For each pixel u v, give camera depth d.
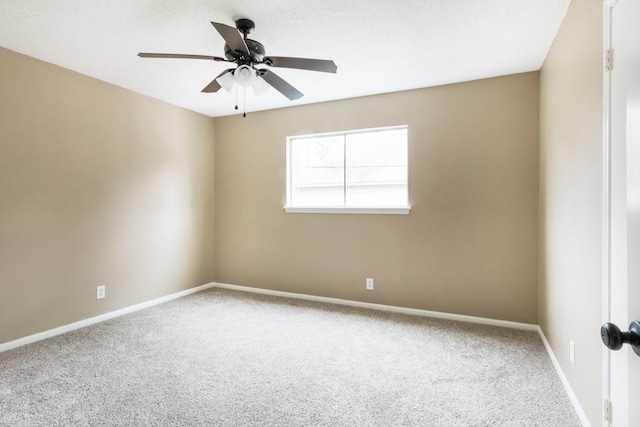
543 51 2.64
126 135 3.49
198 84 3.36
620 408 1.14
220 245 4.56
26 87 2.72
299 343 2.76
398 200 3.65
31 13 2.12
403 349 2.64
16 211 2.67
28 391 2.05
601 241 1.46
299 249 4.05
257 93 2.42
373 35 2.41
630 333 0.81
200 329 3.06
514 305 3.11
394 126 3.55
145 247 3.70
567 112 2.04
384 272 3.61
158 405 1.91
